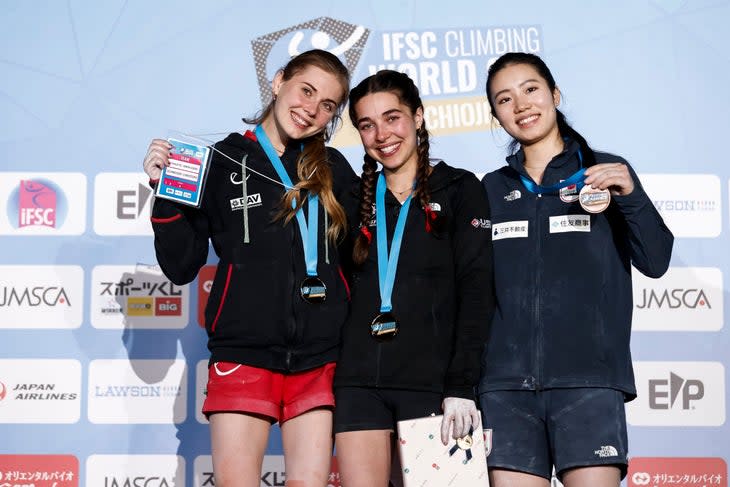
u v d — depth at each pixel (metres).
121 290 3.77
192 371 3.75
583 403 2.65
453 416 2.56
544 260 2.75
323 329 2.73
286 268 2.72
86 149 3.81
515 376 2.71
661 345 3.71
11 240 3.77
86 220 3.79
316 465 2.65
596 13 3.84
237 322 2.69
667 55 3.83
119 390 3.73
